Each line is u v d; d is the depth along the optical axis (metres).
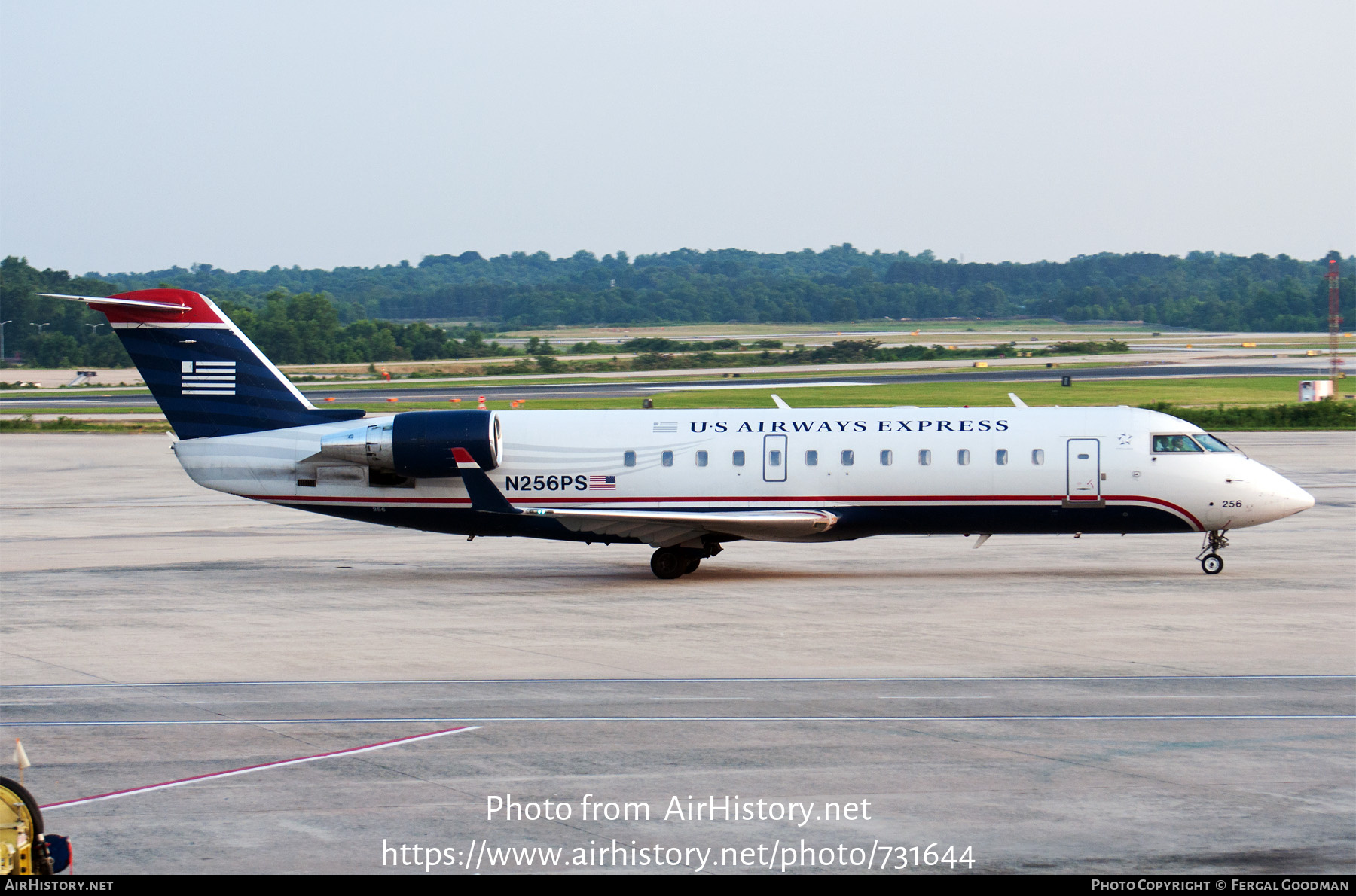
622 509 74.69
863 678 47.72
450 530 76.94
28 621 61.91
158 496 124.56
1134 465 71.19
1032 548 84.31
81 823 33.16
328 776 36.75
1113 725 40.94
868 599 65.38
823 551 84.38
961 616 60.22
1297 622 57.69
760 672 48.88
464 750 39.12
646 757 38.12
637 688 46.59
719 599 66.12
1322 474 125.06
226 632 58.88
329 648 54.97
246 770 37.44
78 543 93.12
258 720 42.97
